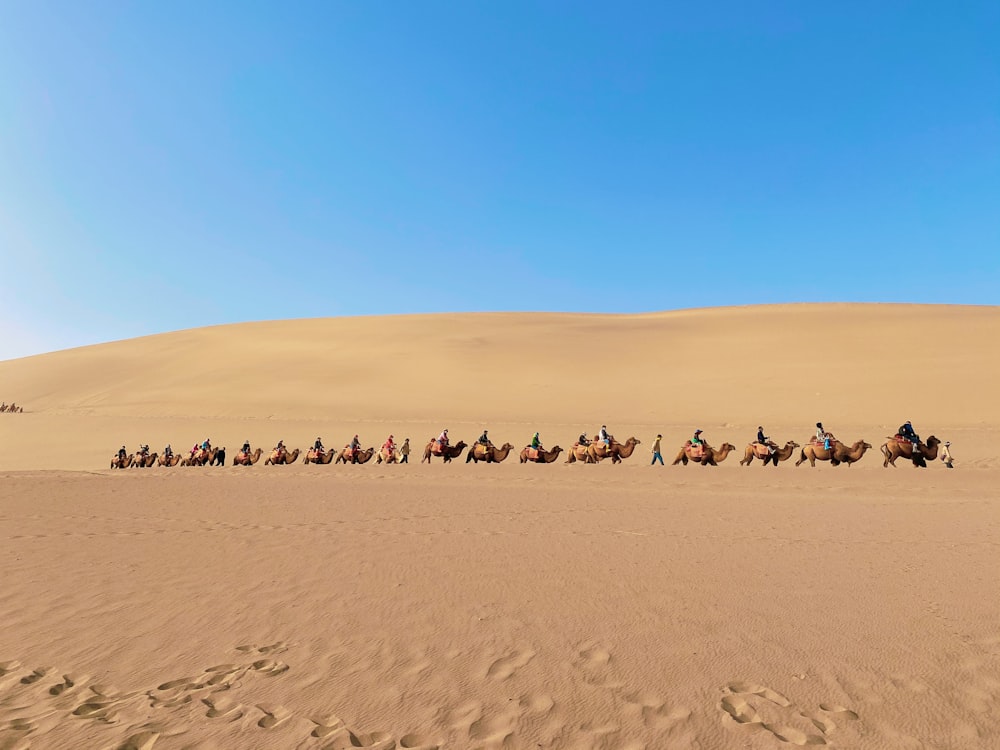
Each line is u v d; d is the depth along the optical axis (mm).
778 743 3383
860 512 11469
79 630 5465
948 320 57094
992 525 9656
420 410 44281
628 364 54125
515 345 64125
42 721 3850
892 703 3781
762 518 10867
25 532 10344
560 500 14133
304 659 4723
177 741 3574
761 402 38750
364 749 3447
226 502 14422
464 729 3639
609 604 5777
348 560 7910
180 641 5168
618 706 3848
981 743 3334
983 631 4844
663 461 26641
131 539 9609
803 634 4895
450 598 6117
